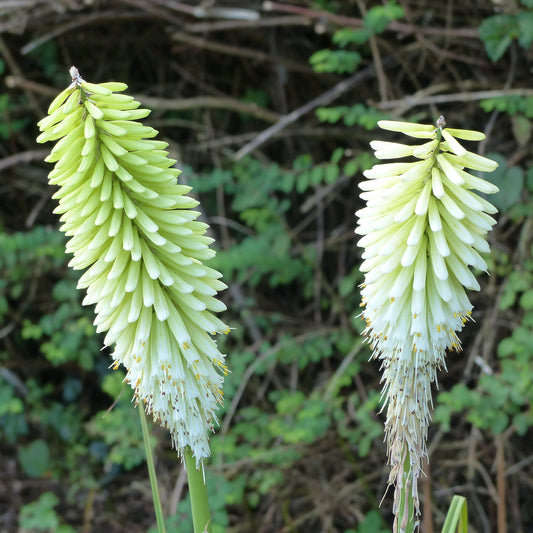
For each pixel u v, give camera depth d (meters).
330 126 1.55
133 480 1.57
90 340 1.54
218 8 1.50
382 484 1.40
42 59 1.64
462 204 0.83
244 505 1.41
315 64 1.56
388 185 0.83
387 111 1.39
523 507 1.38
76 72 0.82
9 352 1.69
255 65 1.61
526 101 1.24
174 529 1.19
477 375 1.38
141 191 0.83
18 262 1.53
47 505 1.39
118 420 1.36
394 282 0.84
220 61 1.63
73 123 0.83
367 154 1.30
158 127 1.67
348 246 1.60
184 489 1.52
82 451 1.58
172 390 0.86
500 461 1.25
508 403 1.18
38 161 1.71
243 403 1.55
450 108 1.44
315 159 1.60
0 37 1.57
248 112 1.50
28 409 1.65
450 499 1.38
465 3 1.37
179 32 1.54
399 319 0.84
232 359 1.37
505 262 1.29
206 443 0.86
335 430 1.40
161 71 1.66
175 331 0.85
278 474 1.29
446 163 0.82
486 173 1.22
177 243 0.85
